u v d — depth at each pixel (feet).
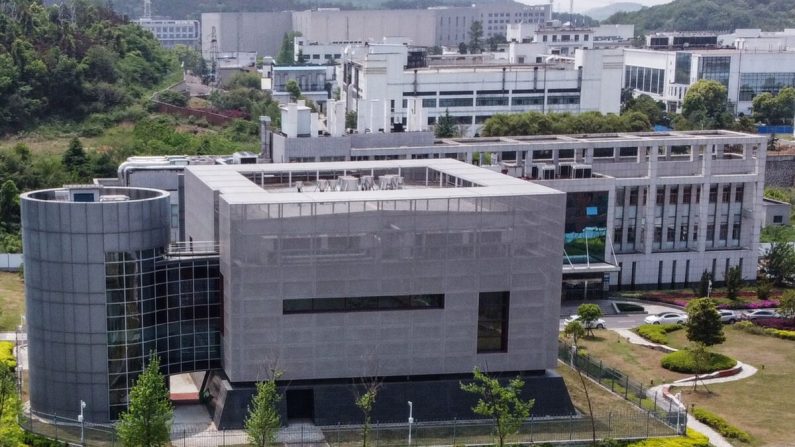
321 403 291.79
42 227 282.77
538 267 304.50
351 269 290.97
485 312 304.30
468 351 303.27
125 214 283.79
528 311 306.14
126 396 292.20
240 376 288.10
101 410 290.56
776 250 495.00
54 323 287.28
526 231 301.22
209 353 306.14
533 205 300.40
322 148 442.91
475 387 271.49
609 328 420.36
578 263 457.27
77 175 591.37
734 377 357.82
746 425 310.24
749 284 492.54
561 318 428.56
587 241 457.27
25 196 289.53
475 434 286.46
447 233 295.48
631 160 502.38
